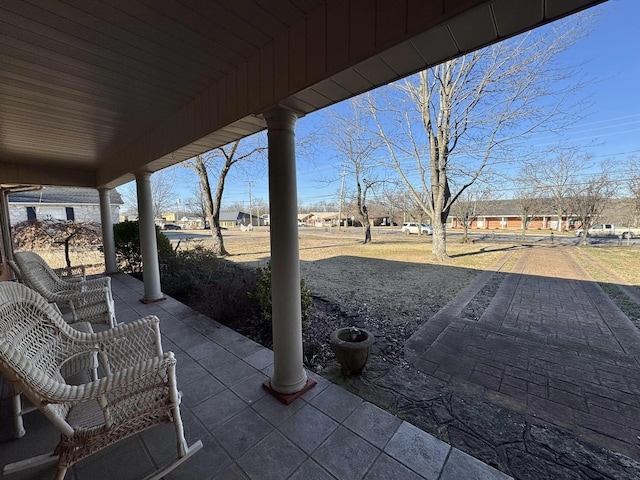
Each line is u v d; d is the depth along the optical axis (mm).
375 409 1826
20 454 1469
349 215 28719
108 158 4379
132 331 1648
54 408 1099
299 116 1918
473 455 1646
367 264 8484
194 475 1355
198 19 1412
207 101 2213
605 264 8234
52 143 3449
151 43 1594
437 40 1149
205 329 3109
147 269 4020
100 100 2295
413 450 1505
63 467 1073
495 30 1095
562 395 2240
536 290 5461
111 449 1501
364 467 1401
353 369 2473
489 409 2066
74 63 1756
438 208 9180
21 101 2264
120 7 1283
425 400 2168
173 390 1286
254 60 1776
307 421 1715
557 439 1772
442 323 3791
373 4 1218
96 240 9164
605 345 3123
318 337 3316
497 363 2748
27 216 12680
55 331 1485
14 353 1015
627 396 2221
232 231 30031
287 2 1346
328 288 5652
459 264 8414
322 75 1417
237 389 2035
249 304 3824
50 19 1347
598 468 1555
